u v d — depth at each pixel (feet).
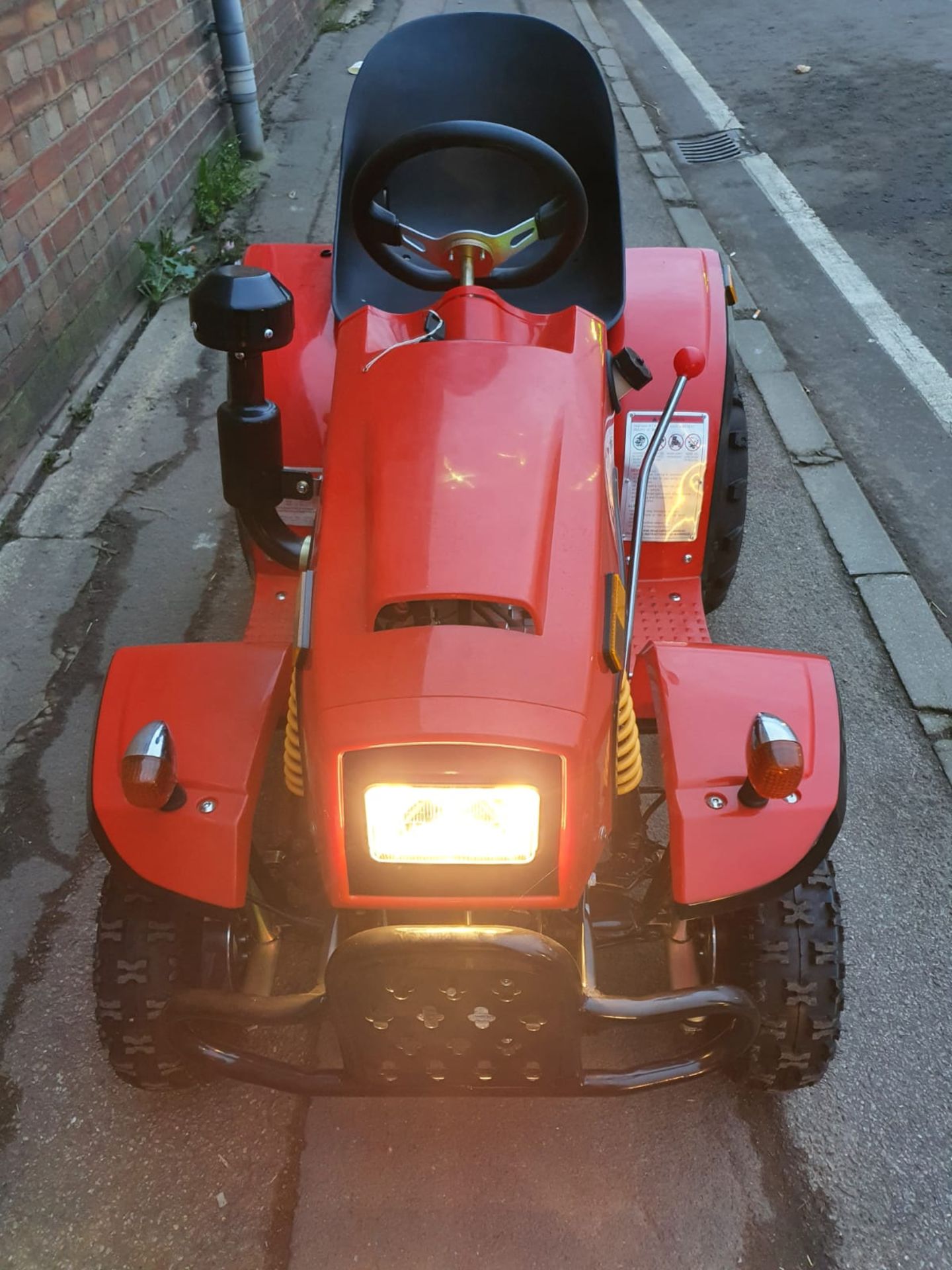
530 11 40.11
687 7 41.63
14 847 10.25
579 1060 6.48
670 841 6.63
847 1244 7.47
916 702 11.79
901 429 16.47
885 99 30.17
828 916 7.09
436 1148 7.97
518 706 6.03
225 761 6.81
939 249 21.79
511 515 6.66
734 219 23.44
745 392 17.07
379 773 6.01
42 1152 7.99
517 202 12.72
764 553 13.88
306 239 21.59
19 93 14.96
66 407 16.19
